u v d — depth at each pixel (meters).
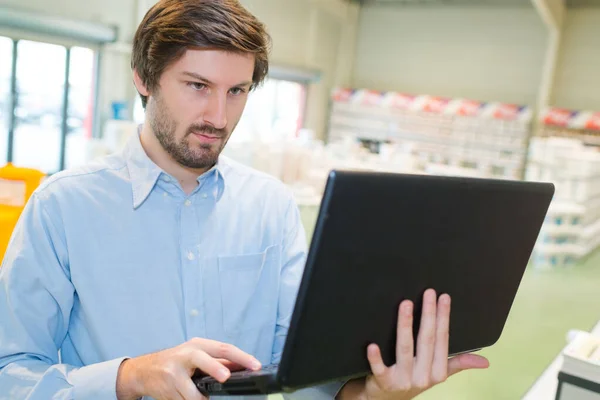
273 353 1.05
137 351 0.92
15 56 5.94
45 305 0.89
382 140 9.28
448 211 0.65
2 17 5.48
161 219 0.96
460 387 3.00
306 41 10.23
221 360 0.71
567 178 5.95
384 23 10.81
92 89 6.80
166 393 0.71
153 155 0.97
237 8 0.84
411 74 10.60
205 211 0.99
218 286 0.98
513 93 9.55
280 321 1.04
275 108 9.97
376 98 9.79
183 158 0.88
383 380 0.68
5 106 6.03
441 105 9.11
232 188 1.04
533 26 9.29
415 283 0.66
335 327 0.60
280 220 1.08
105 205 0.94
